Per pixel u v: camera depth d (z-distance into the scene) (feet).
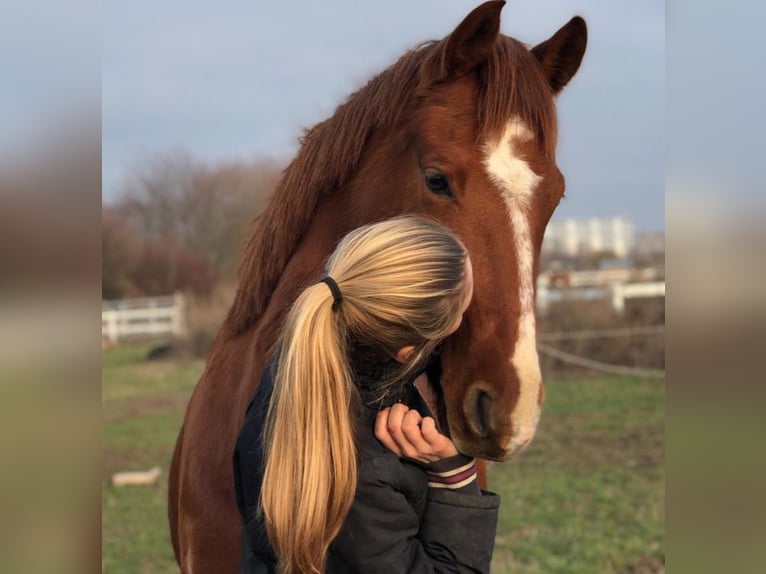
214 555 6.50
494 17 5.64
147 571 15.12
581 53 6.37
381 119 6.24
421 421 4.52
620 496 18.31
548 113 5.65
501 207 5.39
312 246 6.56
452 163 5.52
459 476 4.56
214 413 6.88
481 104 5.65
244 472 4.73
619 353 33.71
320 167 6.59
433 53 5.93
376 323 4.41
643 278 42.60
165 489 20.56
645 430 24.12
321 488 4.17
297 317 4.39
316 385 4.25
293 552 4.17
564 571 14.26
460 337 5.32
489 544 4.58
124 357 40.70
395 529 4.40
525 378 5.06
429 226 4.72
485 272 5.28
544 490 18.86
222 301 51.57
